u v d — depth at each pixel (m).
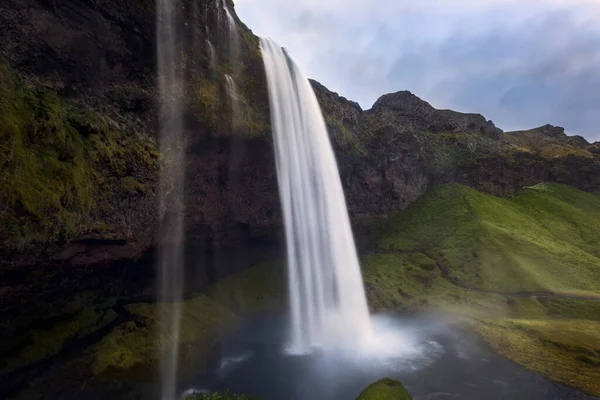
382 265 68.00
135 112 32.47
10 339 26.00
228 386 30.88
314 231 54.06
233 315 44.72
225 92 38.78
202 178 40.00
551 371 36.09
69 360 27.73
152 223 33.59
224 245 47.91
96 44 29.17
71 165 25.52
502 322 48.50
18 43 24.86
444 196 89.44
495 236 72.00
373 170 76.50
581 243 81.62
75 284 30.14
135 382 28.55
